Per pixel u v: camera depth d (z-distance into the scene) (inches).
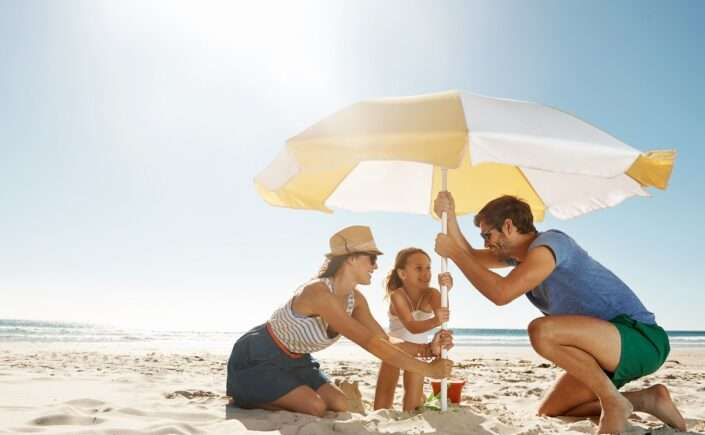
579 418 128.8
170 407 133.0
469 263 109.7
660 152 109.5
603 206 137.5
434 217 155.2
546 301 122.1
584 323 110.5
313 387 128.8
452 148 93.1
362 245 119.4
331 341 124.0
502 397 179.3
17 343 532.7
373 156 95.7
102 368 255.1
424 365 111.0
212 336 1050.1
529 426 114.7
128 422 113.7
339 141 98.5
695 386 210.7
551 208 145.9
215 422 116.7
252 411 126.4
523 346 863.1
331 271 120.7
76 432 101.3
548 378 253.9
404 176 149.4
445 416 112.7
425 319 141.3
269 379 124.0
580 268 114.3
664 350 115.1
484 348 777.6
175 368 269.3
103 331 992.9
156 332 1055.0
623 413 107.5
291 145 101.5
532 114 108.0
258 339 126.6
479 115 100.0
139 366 274.4
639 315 116.6
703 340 1307.8
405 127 97.5
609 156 100.5
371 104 108.2
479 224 119.7
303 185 138.7
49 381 181.6
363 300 130.5
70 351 400.2
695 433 113.9
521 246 118.3
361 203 152.7
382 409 126.4
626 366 111.7
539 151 95.8
